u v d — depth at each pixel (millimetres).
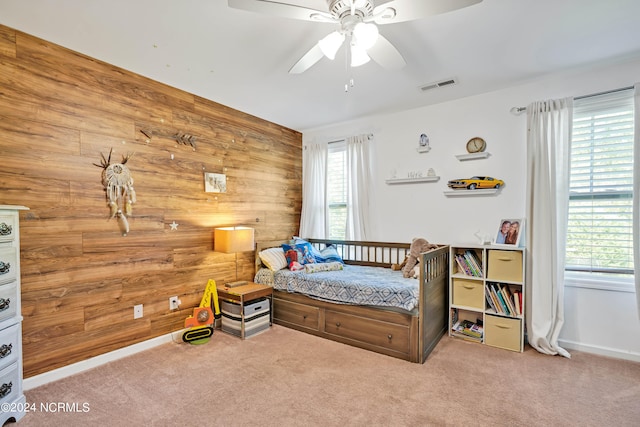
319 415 1797
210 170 3246
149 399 1948
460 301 2918
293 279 3203
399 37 2113
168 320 2852
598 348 2562
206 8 1809
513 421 1743
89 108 2359
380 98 3207
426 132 3430
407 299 2492
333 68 2561
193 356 2551
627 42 2174
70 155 2258
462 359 2494
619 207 2525
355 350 2688
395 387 2086
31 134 2078
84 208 2326
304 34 2080
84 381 2154
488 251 2789
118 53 2320
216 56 2365
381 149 3750
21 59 2043
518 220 2826
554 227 2604
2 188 1959
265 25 1979
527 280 2729
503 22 1946
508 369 2324
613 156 2539
